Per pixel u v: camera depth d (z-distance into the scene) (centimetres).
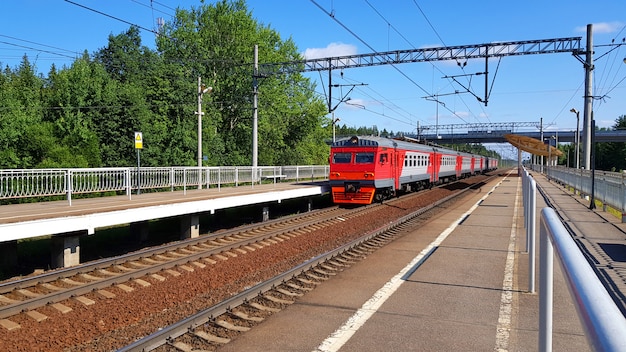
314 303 636
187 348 495
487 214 1644
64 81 3338
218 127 4231
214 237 1243
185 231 1348
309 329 536
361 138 2047
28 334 587
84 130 2914
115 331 587
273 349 482
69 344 556
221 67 4206
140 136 1672
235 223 1739
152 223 1594
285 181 3092
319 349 478
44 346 548
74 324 622
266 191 1828
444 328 530
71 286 812
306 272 820
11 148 2712
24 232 887
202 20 4322
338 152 2070
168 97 3531
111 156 3022
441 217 1596
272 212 2061
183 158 3403
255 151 2664
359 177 2011
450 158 3656
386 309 602
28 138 2727
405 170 2408
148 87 3581
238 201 1534
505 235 1180
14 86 5128
